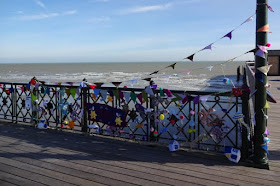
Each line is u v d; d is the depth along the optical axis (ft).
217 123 12.53
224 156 12.37
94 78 115.96
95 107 15.84
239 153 11.59
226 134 12.46
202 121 12.75
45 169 11.19
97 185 9.69
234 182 9.75
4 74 157.99
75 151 13.50
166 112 13.67
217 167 11.23
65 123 17.30
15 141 15.28
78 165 11.62
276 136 16.56
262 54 10.03
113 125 15.34
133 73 171.22
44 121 18.16
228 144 16.01
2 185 9.71
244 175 10.38
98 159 12.35
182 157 12.49
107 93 15.47
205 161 11.94
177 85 66.64
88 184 9.77
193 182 9.80
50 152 13.35
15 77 123.24
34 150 13.66
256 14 10.35
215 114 12.57
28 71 207.92
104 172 10.85
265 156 11.24
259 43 10.35
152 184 9.70
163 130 13.97
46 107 17.99
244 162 11.59
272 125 19.60
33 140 15.46
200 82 75.10
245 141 11.64
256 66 10.69
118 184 9.74
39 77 122.52
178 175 10.46
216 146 12.82
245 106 11.61
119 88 14.80
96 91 15.40
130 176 10.43
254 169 10.98
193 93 12.92
